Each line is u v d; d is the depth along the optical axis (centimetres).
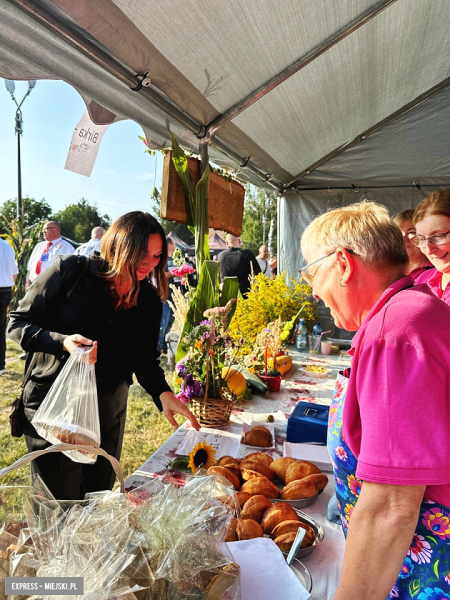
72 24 137
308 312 404
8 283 584
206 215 249
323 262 89
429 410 65
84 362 130
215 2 159
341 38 230
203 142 250
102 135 186
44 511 72
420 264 236
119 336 171
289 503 122
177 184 237
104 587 61
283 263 502
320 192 489
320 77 273
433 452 64
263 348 275
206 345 196
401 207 482
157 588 65
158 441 396
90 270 165
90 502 78
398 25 260
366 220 87
